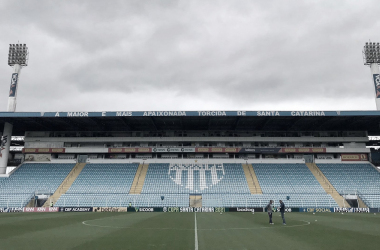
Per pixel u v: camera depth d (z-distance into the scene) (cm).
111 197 5356
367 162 6462
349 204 5216
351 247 1507
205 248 1459
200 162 6519
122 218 3375
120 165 6456
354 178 5916
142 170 6262
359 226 2533
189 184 5772
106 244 1567
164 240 1702
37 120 6003
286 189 5588
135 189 5619
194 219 3241
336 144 6681
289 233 2038
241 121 6184
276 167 6359
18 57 6288
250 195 5412
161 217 3547
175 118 5928
